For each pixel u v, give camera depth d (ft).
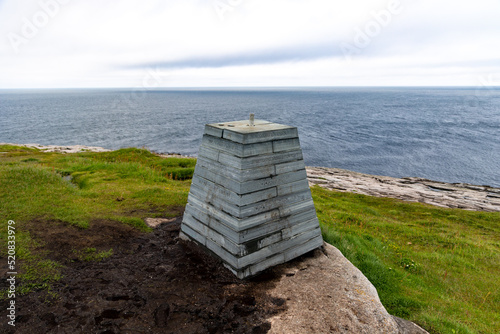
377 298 20.02
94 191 39.96
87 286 18.62
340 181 122.42
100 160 78.79
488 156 233.76
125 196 38.78
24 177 39.06
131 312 16.76
